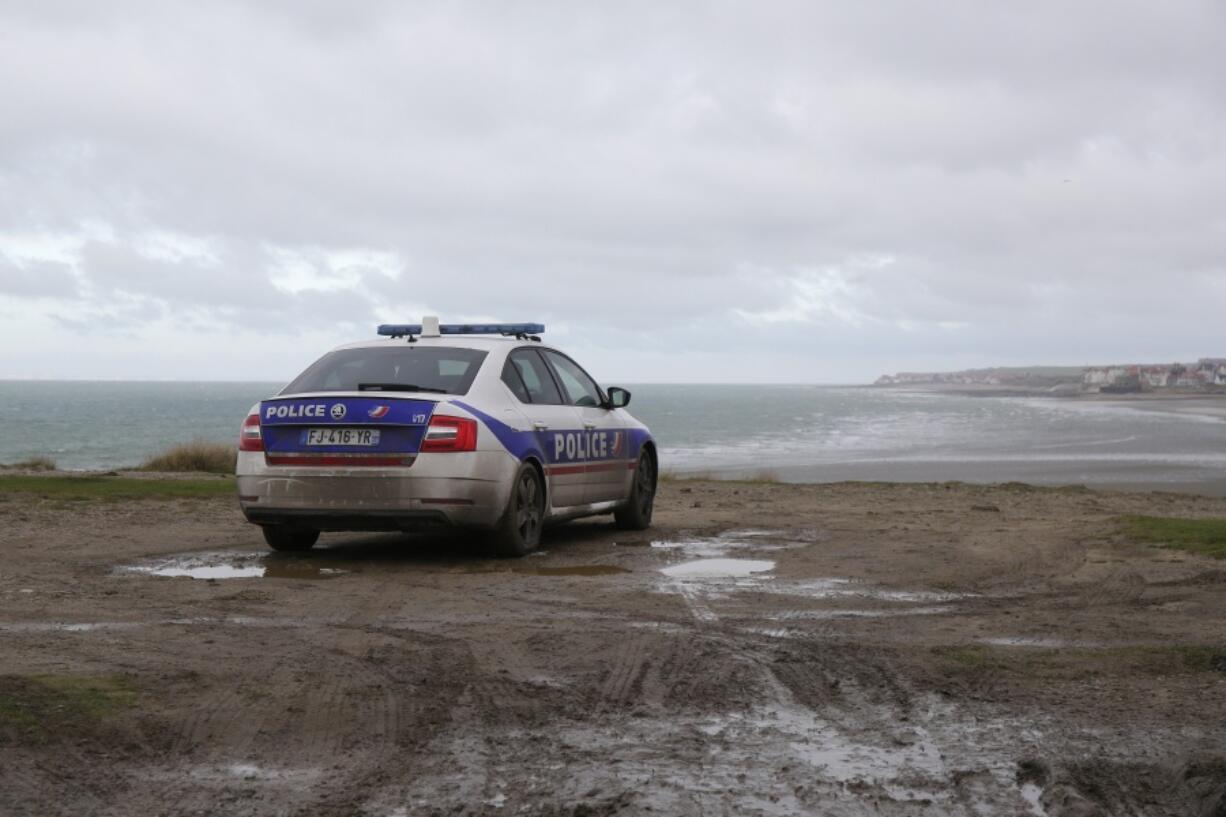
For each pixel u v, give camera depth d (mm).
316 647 5484
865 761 3820
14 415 114312
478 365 8922
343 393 8430
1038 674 4996
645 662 5203
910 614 6457
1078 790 3531
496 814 3342
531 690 4707
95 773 3646
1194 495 17062
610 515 12492
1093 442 60438
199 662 5086
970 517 12125
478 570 8273
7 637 5500
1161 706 4465
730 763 3793
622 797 3459
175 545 9578
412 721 4270
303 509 8430
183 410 134500
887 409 151000
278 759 3834
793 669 5078
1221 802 3420
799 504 14156
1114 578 7738
